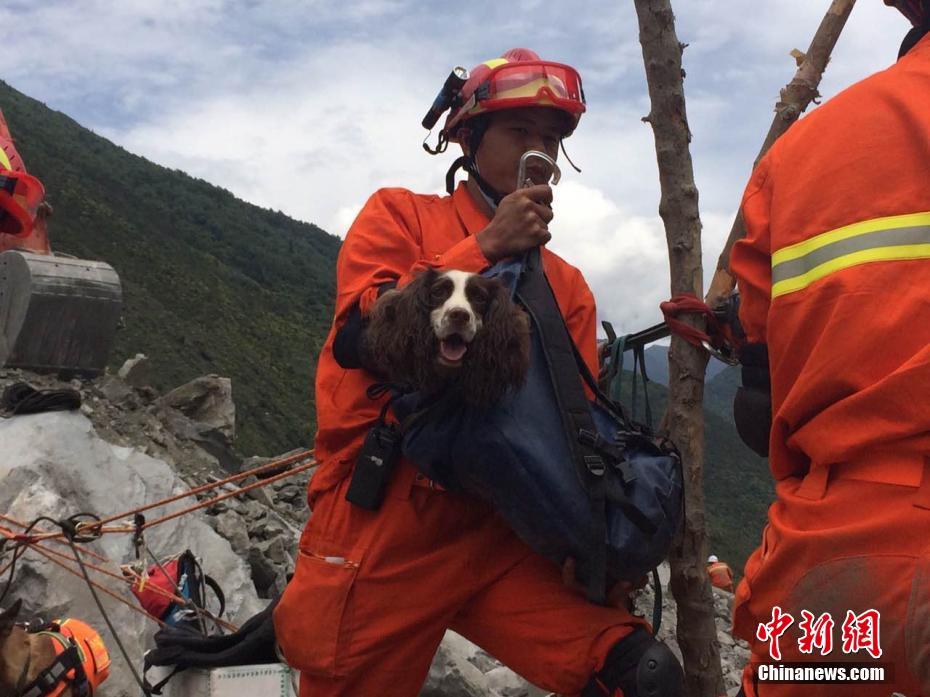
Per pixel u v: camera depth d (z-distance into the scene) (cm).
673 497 262
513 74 300
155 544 708
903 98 192
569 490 248
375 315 254
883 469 183
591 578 253
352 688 277
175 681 341
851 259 187
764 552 210
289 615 282
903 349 181
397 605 273
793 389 195
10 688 449
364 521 279
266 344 8406
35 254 905
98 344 949
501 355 241
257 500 920
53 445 701
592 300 325
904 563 179
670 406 314
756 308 220
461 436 247
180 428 1003
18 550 611
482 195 310
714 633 311
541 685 276
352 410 285
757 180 217
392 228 295
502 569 278
